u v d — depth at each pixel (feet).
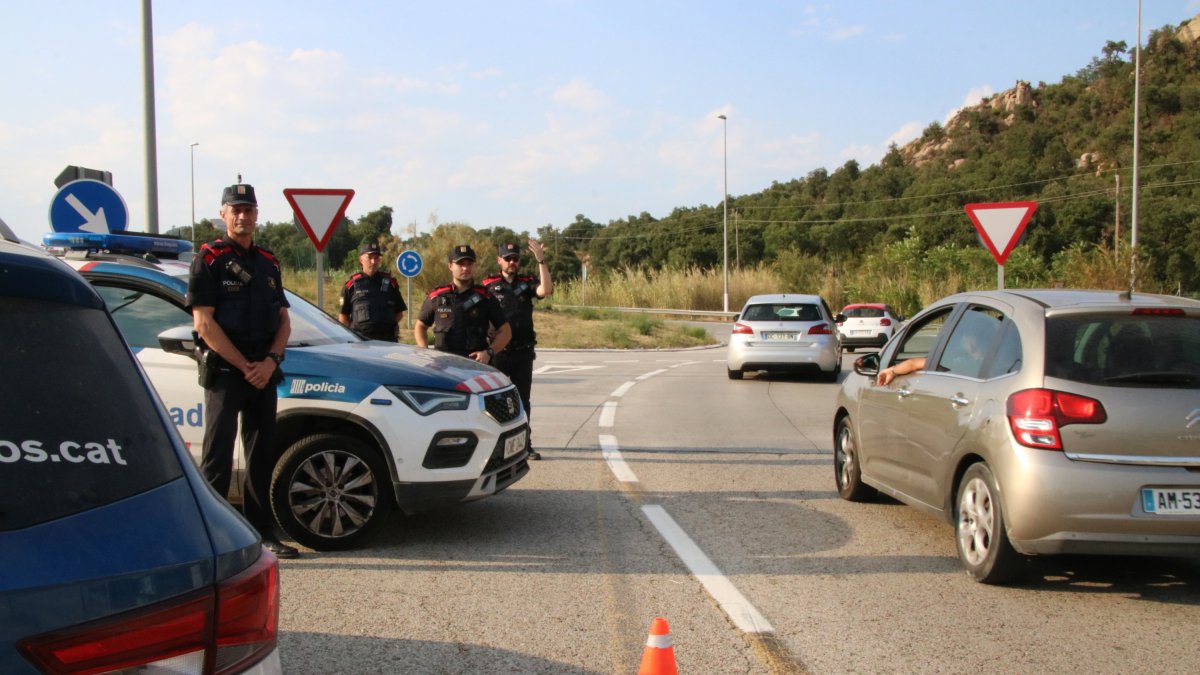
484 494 19.60
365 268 29.91
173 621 5.87
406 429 18.88
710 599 16.40
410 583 17.25
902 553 19.38
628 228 382.83
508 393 21.11
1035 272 152.05
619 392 52.65
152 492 6.26
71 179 30.42
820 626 15.05
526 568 18.21
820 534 20.92
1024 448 15.97
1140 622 15.28
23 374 6.19
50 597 5.43
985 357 18.06
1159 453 15.52
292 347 20.08
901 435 20.57
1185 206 240.73
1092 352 16.28
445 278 111.86
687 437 35.29
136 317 20.17
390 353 20.79
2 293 6.33
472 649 14.03
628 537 20.57
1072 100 479.00
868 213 315.37
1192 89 395.96
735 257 329.31
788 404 46.68
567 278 250.78
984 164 314.14
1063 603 16.22
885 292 150.51
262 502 18.34
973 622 15.24
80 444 6.16
